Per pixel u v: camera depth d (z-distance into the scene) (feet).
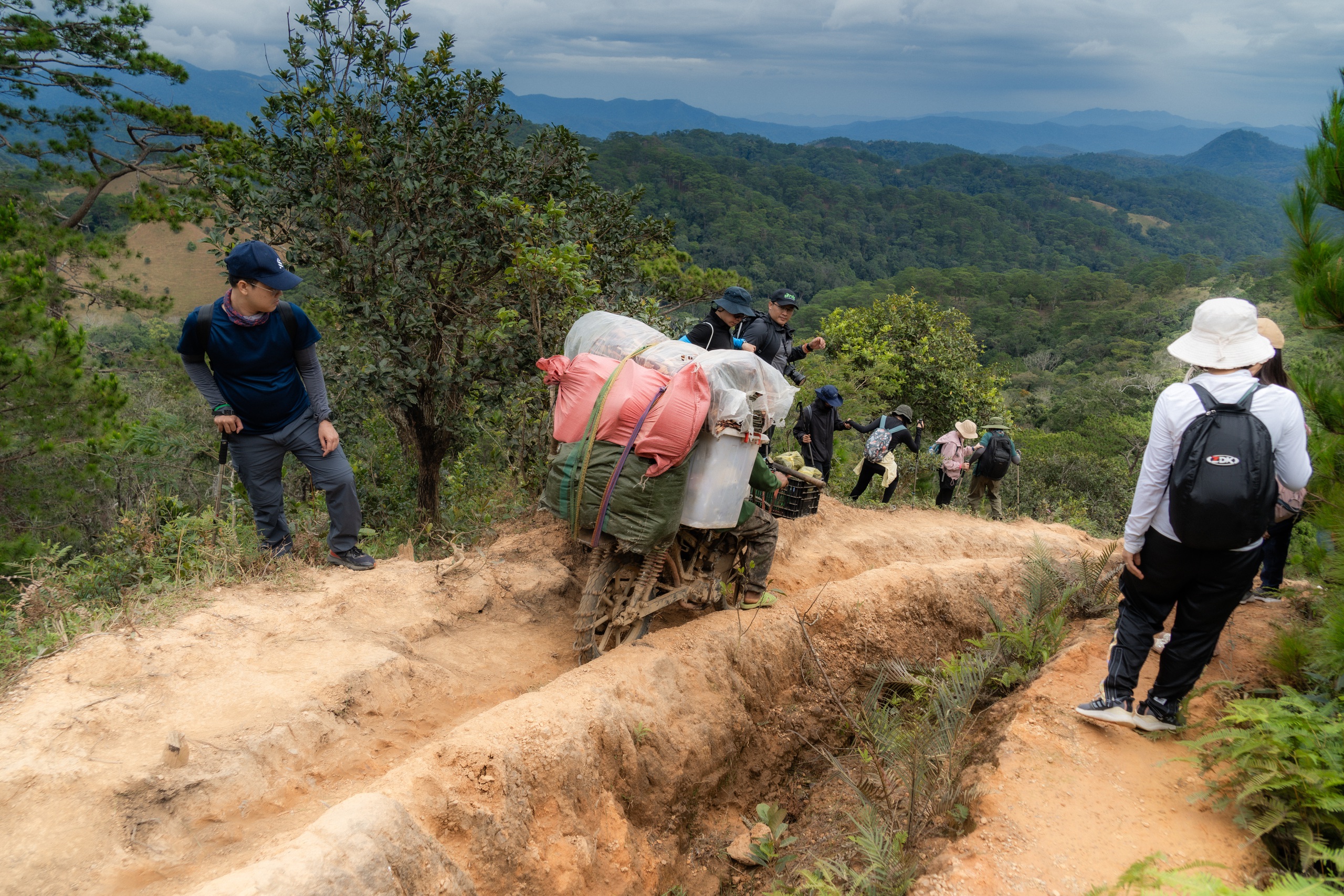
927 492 43.91
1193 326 11.14
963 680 15.35
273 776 10.21
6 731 9.50
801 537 24.93
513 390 39.24
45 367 35.17
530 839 10.37
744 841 14.07
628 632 15.66
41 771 8.94
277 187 38.55
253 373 14.75
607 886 11.39
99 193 58.85
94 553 34.01
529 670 14.99
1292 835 10.00
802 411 30.14
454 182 37.63
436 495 42.06
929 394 76.18
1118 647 12.40
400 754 11.73
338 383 37.22
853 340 75.10
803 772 16.47
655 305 32.53
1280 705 11.05
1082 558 20.29
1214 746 11.99
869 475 33.22
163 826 8.96
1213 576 11.03
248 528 17.63
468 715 13.20
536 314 26.94
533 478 23.67
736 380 14.84
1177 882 8.43
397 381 37.35
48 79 55.26
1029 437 109.91
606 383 14.05
